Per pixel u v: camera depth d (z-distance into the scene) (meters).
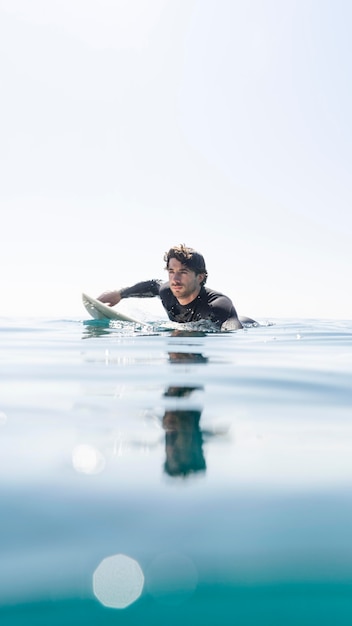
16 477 1.12
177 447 1.34
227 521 0.93
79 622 0.68
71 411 1.71
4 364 2.83
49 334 4.92
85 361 2.97
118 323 5.80
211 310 5.35
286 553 0.84
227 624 0.68
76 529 0.90
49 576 0.77
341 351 3.71
